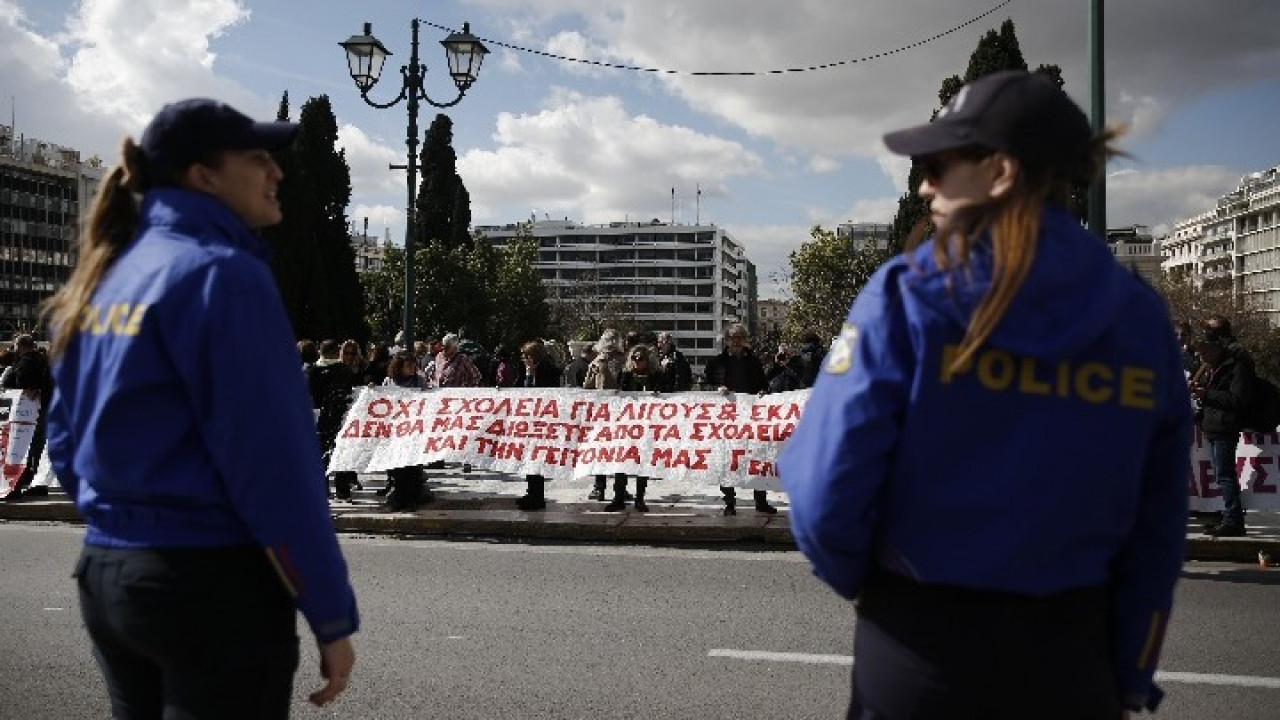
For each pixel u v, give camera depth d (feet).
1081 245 5.43
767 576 25.43
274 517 6.31
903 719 5.38
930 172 5.96
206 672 6.47
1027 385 5.20
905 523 5.34
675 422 34.86
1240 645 19.10
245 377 6.31
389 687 16.43
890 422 5.27
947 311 5.22
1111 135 5.66
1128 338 5.41
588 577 25.26
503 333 236.43
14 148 402.72
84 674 16.93
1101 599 5.57
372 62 52.95
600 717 15.06
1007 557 5.15
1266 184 488.85
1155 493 5.83
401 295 206.80
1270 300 467.11
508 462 35.17
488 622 20.62
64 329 7.00
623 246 591.78
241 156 7.16
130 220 7.26
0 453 37.29
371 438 36.09
